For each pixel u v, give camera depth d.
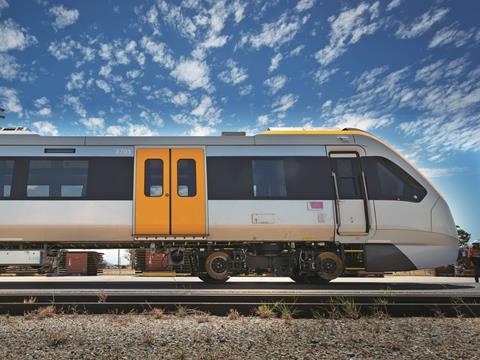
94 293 8.48
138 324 6.74
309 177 11.51
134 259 11.62
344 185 11.56
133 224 11.08
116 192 11.20
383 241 11.39
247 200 11.27
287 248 11.67
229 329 6.39
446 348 5.43
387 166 11.73
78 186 11.20
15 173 11.19
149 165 11.39
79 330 6.29
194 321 7.04
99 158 11.35
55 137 11.45
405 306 7.70
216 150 11.53
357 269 11.47
